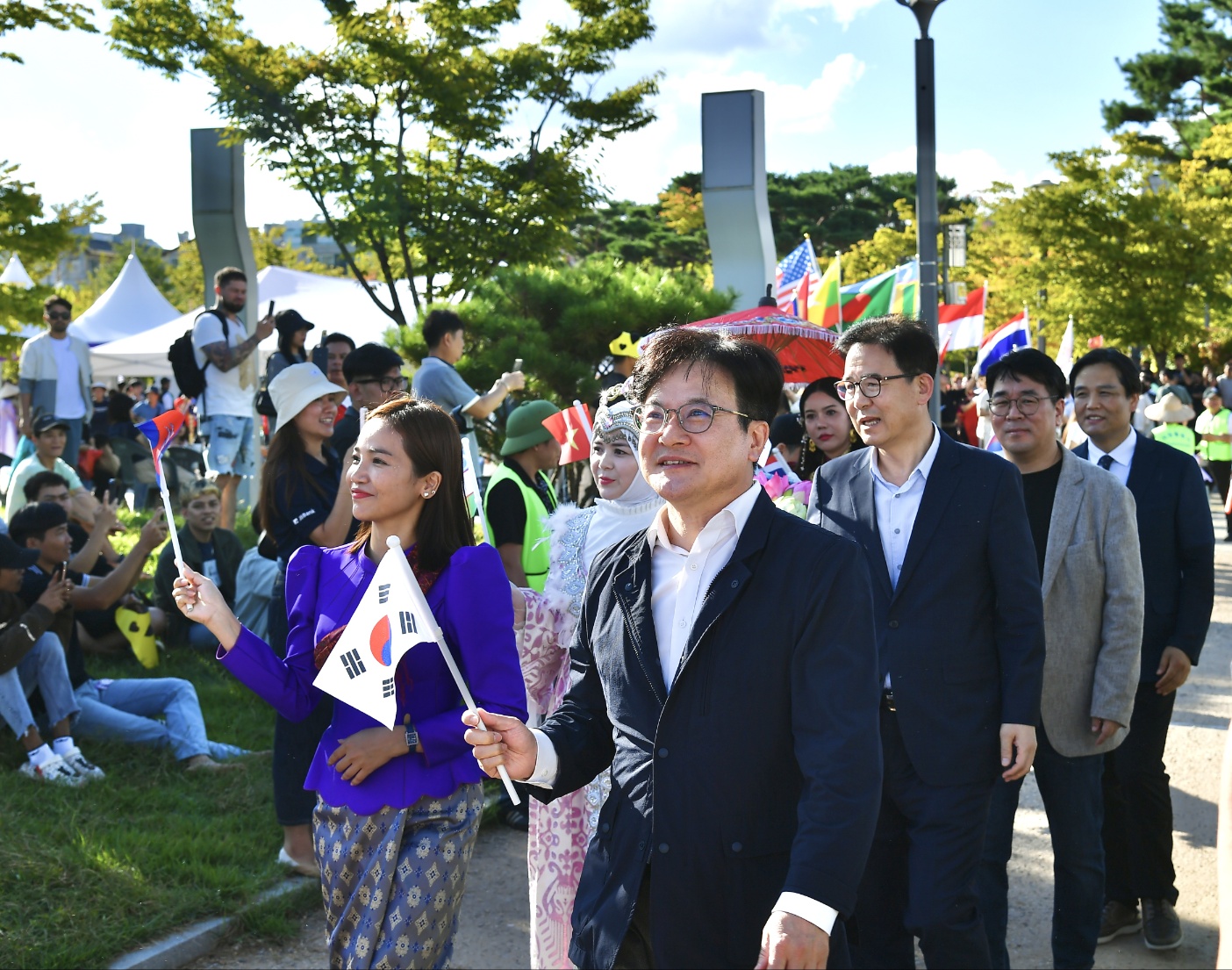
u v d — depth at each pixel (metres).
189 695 6.09
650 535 2.61
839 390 3.80
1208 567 4.48
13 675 5.50
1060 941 4.00
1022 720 3.43
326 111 15.45
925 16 8.05
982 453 3.67
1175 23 48.03
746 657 2.39
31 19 12.04
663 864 2.40
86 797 5.28
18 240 15.61
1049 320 34.88
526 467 5.32
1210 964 4.34
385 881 2.99
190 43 14.42
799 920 2.15
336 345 8.77
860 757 2.28
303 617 3.21
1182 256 30.73
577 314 11.45
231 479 10.33
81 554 6.88
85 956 3.98
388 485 3.09
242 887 4.55
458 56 15.98
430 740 3.01
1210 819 5.70
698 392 2.46
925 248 8.22
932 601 3.53
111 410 14.01
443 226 16.50
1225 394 17.66
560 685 3.94
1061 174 31.61
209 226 14.73
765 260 15.09
